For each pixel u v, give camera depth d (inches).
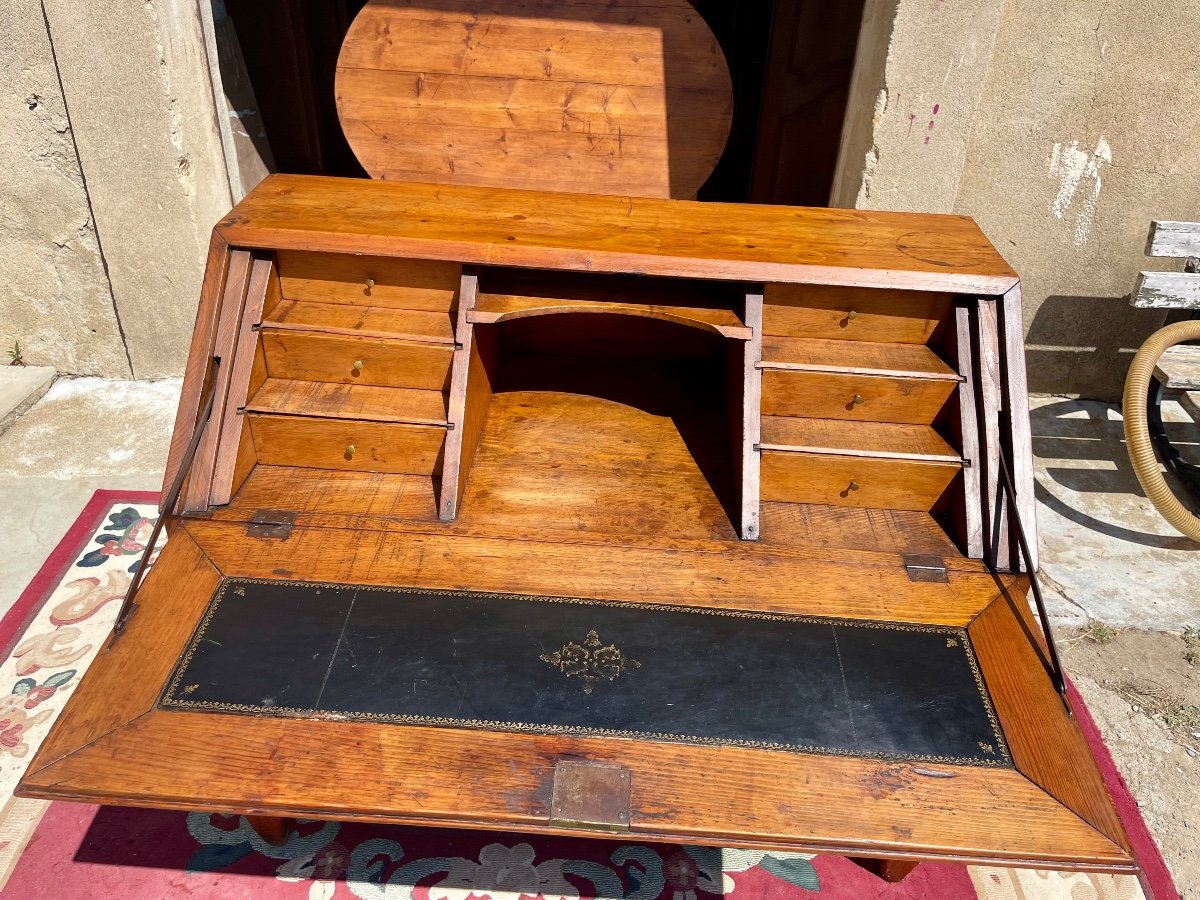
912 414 101.3
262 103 177.6
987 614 89.1
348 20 185.5
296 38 173.6
